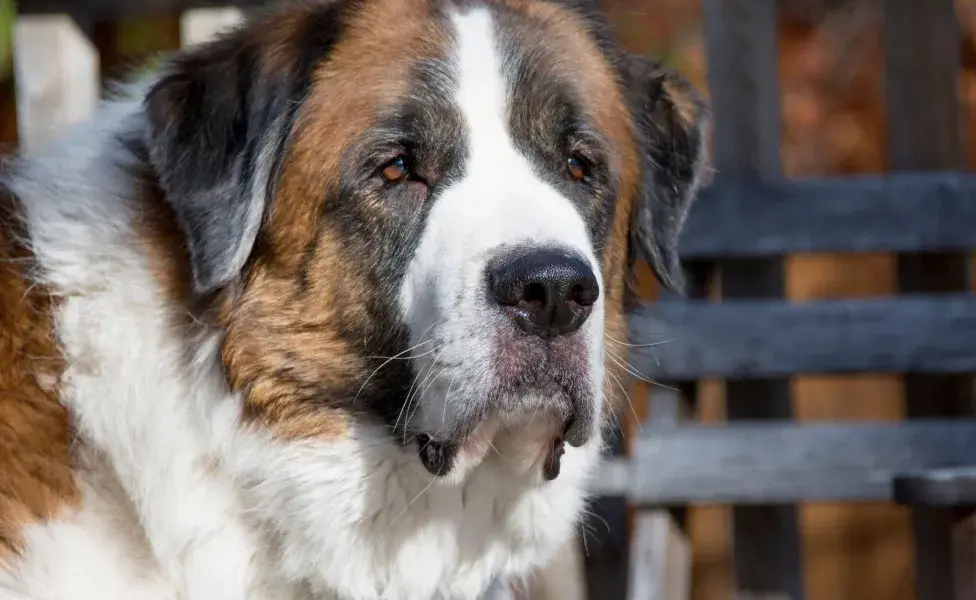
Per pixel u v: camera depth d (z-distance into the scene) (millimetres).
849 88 20641
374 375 7266
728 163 11625
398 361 7191
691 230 11617
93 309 7305
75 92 12008
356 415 7348
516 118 7547
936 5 11750
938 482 9695
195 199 7387
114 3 12000
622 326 8562
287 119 7527
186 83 7695
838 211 11539
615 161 8148
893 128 11914
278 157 7516
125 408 7262
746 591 12133
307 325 7371
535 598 14398
